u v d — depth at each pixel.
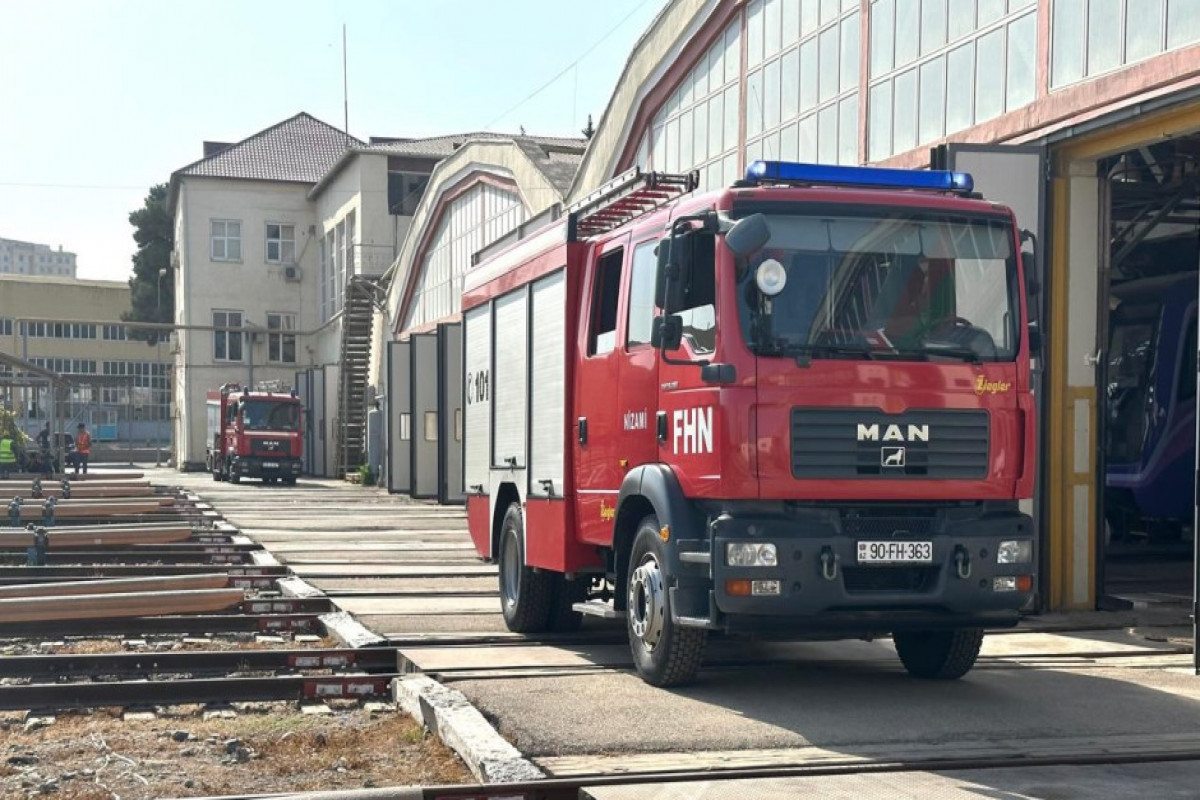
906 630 8.54
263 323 66.25
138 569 16.52
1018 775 6.89
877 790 6.55
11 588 12.68
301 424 48.12
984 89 14.10
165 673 10.15
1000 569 8.52
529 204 32.12
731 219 8.52
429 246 43.81
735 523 8.23
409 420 38.06
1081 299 13.45
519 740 7.47
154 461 83.56
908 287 8.69
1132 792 6.56
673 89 22.56
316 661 10.50
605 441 10.04
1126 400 20.56
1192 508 19.45
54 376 39.84
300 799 6.11
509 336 12.45
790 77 18.39
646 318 9.44
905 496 8.46
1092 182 13.41
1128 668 10.27
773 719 8.14
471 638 11.59
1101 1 12.39
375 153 55.31
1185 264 21.06
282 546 21.31
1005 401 8.73
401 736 8.17
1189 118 11.73
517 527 12.03
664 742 7.46
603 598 11.77
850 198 8.73
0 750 7.79
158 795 6.85
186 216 65.38
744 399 8.30
